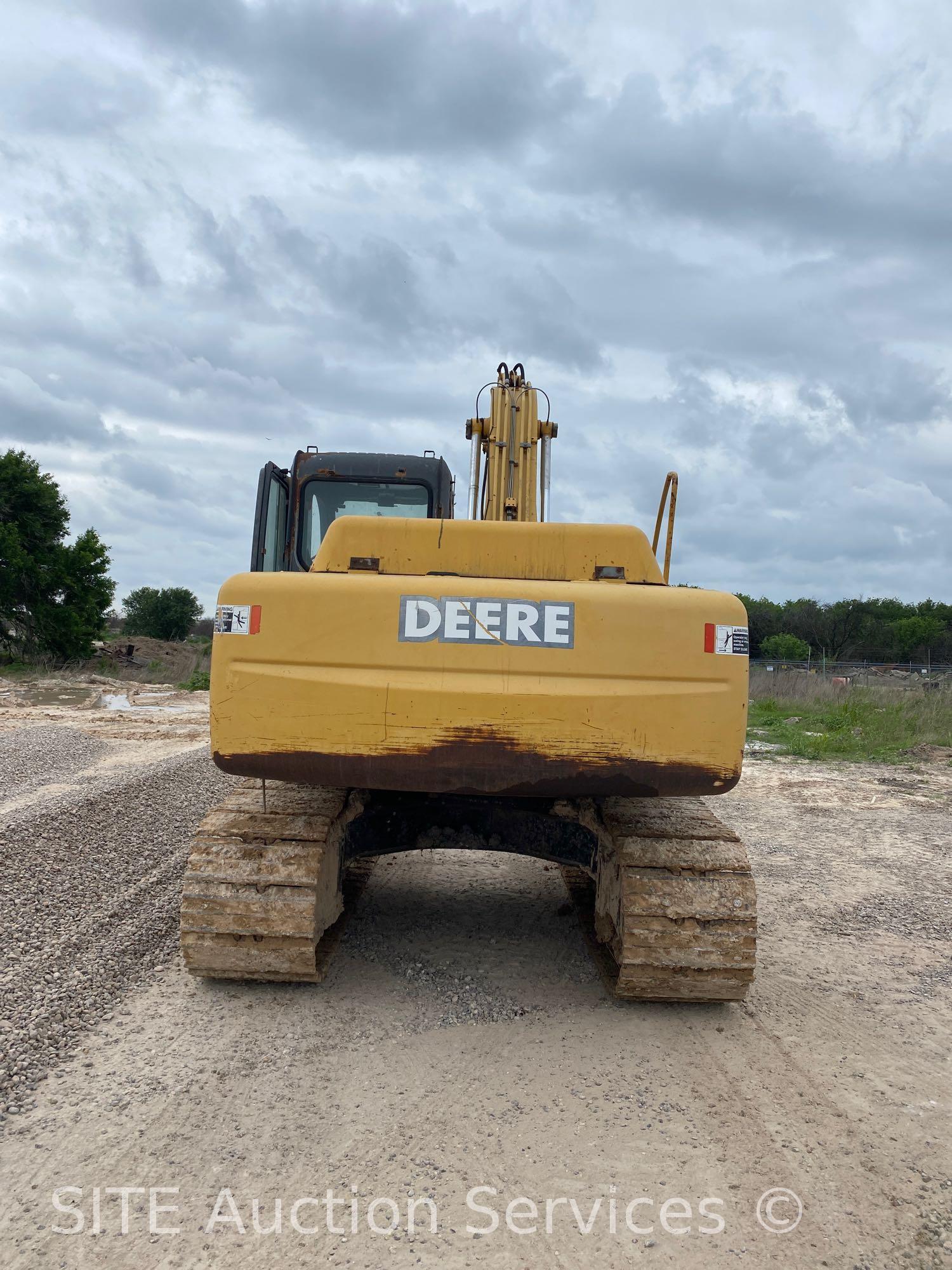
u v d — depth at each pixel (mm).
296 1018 3984
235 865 4102
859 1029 4133
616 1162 2980
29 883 5438
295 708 3713
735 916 3980
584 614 3695
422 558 4191
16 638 34844
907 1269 2520
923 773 11922
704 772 3664
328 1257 2490
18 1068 3391
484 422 5871
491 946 5020
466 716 3656
